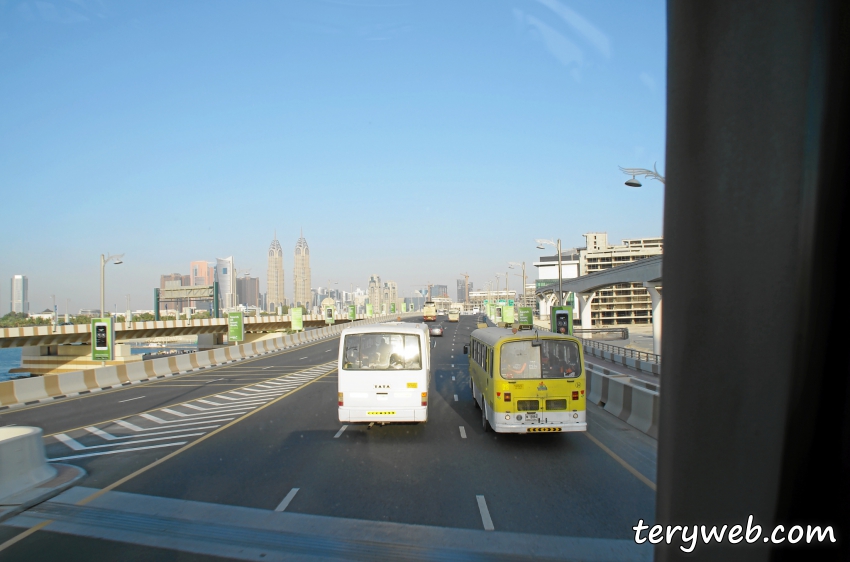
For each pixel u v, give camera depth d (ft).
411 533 21.59
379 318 313.32
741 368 6.70
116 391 75.15
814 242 6.48
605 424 45.37
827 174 6.50
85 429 46.50
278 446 37.78
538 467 31.73
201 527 22.43
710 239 6.91
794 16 6.53
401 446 37.45
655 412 40.93
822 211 6.49
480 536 21.22
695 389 6.99
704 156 6.98
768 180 6.58
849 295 6.55
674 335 7.22
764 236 6.59
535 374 36.24
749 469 6.68
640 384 58.13
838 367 6.55
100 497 26.50
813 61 6.48
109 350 103.96
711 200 6.91
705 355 6.93
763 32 6.64
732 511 6.76
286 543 20.72
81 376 75.77
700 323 6.97
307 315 283.59
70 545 20.75
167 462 33.65
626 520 22.90
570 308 108.78
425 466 32.07
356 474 30.35
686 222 7.11
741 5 6.77
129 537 21.45
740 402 6.72
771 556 6.61
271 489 27.58
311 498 26.04
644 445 37.63
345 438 40.24
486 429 41.88
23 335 144.66
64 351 180.55
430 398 60.85
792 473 6.54
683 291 7.13
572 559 19.16
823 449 6.59
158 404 60.44
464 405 55.88
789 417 6.51
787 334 6.49
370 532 21.72
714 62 6.93
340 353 40.70
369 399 40.11
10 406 62.95
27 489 27.61
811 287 6.48
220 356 115.75
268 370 97.71
